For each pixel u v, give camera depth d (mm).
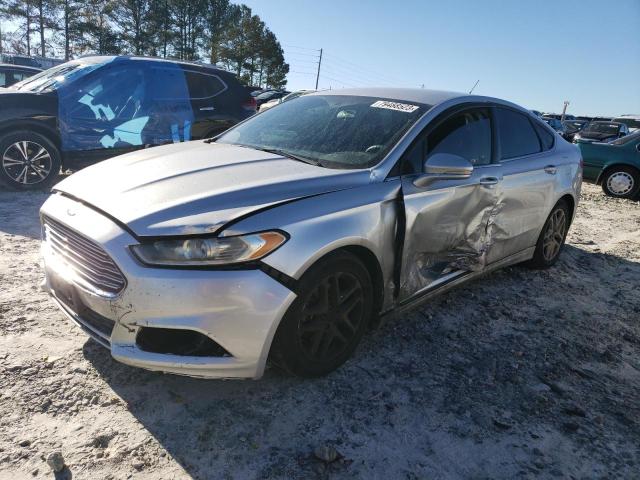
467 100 3709
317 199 2568
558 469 2299
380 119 3342
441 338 3379
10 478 1986
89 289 2383
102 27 51094
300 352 2537
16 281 3656
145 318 2238
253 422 2410
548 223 4645
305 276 2430
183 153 3172
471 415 2609
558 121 24594
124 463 2115
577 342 3531
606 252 5934
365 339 3250
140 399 2504
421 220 3027
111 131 6848
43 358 2744
